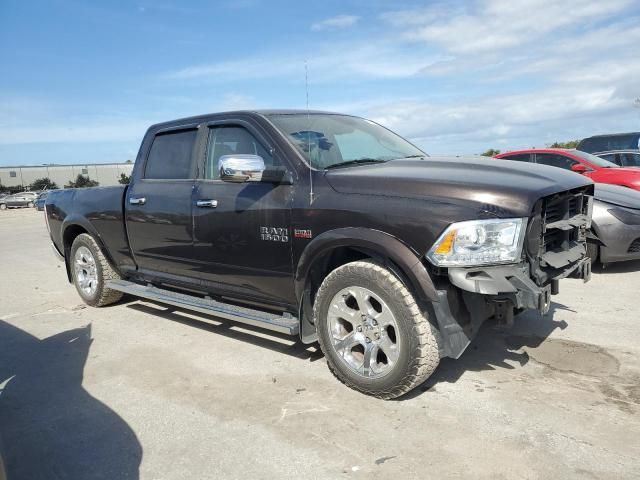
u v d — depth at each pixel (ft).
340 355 11.09
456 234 9.34
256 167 11.57
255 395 11.17
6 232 59.16
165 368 12.96
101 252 18.38
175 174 15.21
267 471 8.41
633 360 12.01
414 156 14.37
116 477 8.51
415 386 10.22
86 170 309.83
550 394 10.54
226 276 13.64
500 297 9.56
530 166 11.84
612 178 28.60
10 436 9.98
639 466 8.08
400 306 9.93
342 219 10.67
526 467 8.17
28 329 17.04
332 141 13.10
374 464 8.43
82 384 12.26
